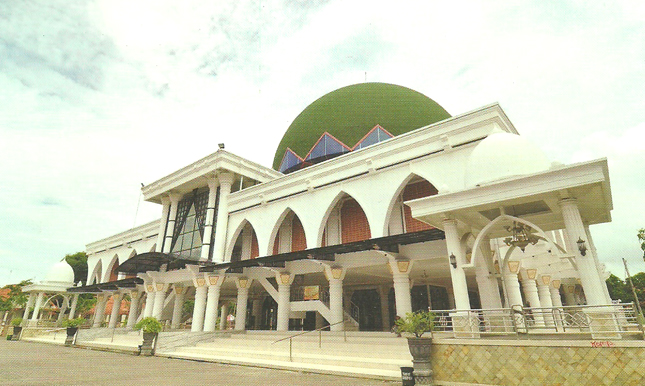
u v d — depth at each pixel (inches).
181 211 1072.2
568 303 922.7
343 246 573.9
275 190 815.7
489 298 469.7
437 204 388.8
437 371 323.6
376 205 636.7
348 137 999.0
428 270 695.7
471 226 441.7
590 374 256.7
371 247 563.2
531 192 332.5
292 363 471.5
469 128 557.9
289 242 871.7
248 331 812.6
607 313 280.7
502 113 554.9
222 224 890.7
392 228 693.3
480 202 360.2
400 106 1024.2
